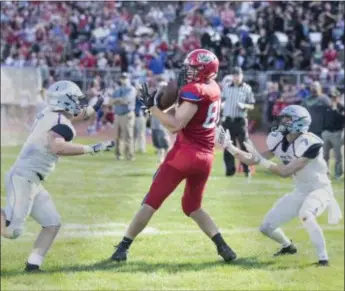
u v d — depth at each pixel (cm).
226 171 1861
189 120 918
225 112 1844
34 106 2688
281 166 952
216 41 3180
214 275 905
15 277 873
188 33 3531
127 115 2181
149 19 3772
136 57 3353
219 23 3497
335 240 1155
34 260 895
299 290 853
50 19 3931
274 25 3269
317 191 979
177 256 995
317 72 3022
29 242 1086
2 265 935
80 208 1376
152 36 3697
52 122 859
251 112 3019
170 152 938
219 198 1516
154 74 3139
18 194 855
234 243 1088
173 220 1238
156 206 941
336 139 1875
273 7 3347
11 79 2662
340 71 3067
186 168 927
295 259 998
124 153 2236
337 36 3259
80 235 1125
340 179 1891
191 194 958
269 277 905
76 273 895
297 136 972
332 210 989
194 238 1099
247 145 945
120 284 855
